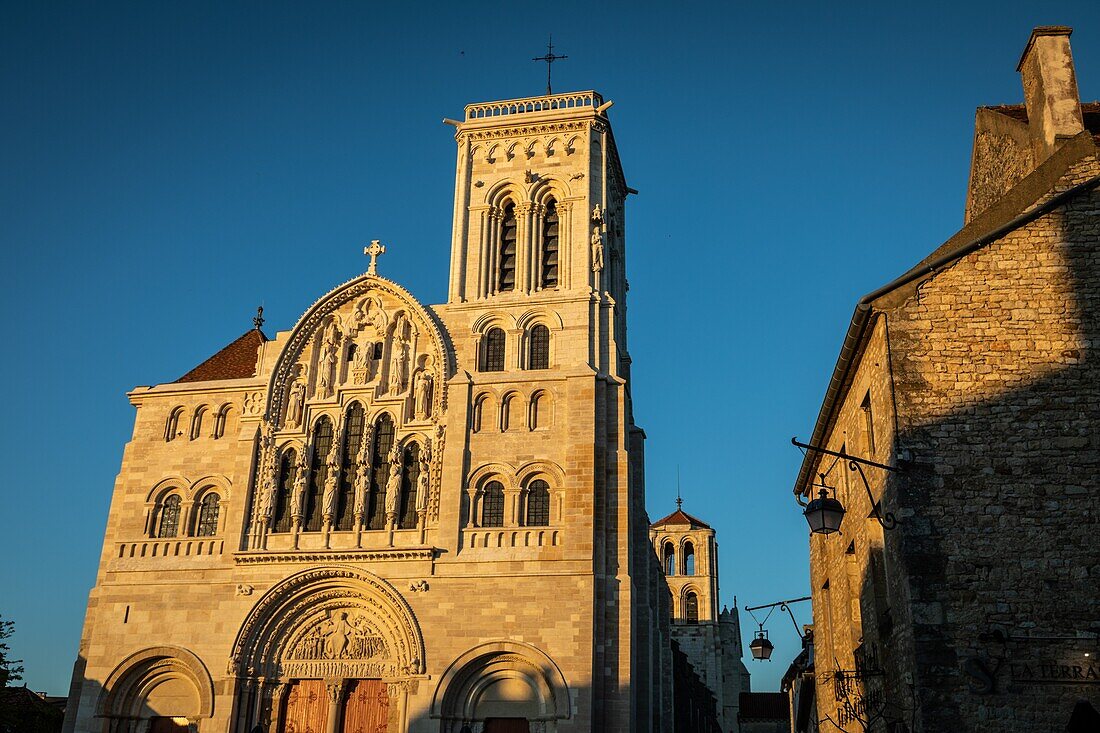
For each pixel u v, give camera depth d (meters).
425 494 53.44
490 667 49.59
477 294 58.56
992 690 26.06
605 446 53.44
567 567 50.09
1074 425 28.41
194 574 53.94
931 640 26.72
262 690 51.91
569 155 61.25
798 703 60.09
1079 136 31.19
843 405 37.38
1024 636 26.55
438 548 51.72
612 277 63.72
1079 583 26.88
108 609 54.09
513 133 62.56
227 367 62.34
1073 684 25.98
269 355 59.12
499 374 55.41
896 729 29.88
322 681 52.09
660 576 68.06
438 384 56.12
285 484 56.25
